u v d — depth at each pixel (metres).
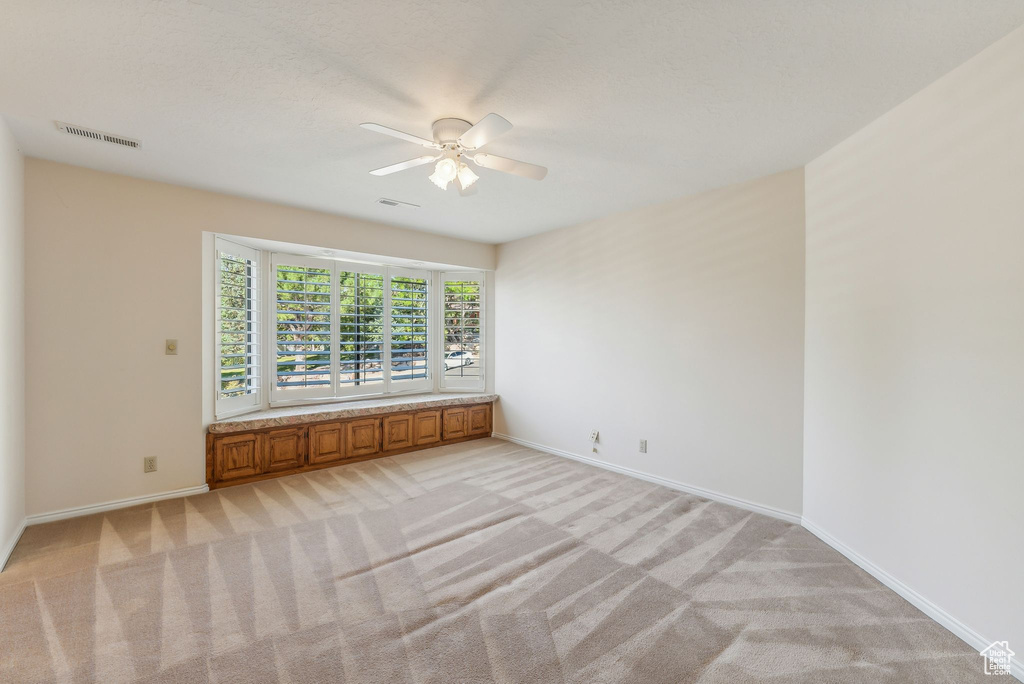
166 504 3.14
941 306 1.87
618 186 3.22
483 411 5.24
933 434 1.91
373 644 1.74
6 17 1.51
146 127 2.35
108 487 3.00
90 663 1.62
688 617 1.93
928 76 1.86
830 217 2.58
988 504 1.67
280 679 1.55
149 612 1.92
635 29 1.57
